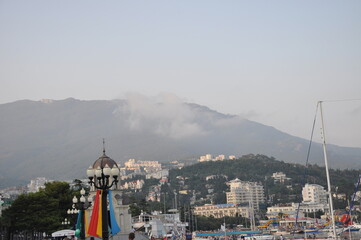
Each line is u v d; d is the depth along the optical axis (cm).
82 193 7606
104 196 5028
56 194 18388
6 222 16012
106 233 4978
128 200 15762
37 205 16538
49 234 16700
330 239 18588
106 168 5003
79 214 9869
